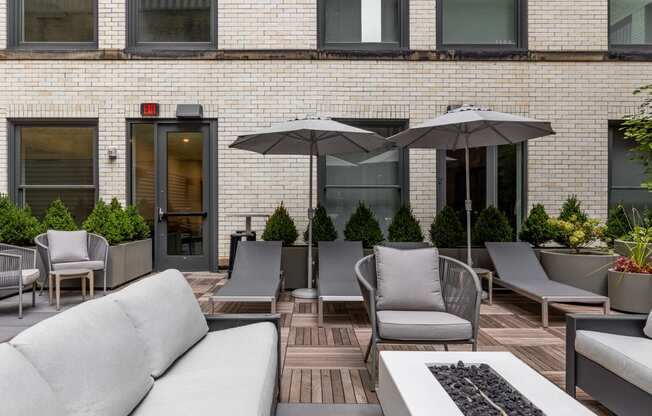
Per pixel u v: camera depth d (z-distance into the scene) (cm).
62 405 119
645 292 438
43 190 682
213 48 686
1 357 108
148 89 672
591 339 235
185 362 205
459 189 688
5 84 664
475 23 694
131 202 679
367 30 698
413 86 677
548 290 432
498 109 676
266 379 186
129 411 151
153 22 692
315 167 677
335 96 677
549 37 675
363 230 573
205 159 685
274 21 675
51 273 475
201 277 641
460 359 212
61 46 683
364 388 273
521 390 178
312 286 571
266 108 676
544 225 571
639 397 201
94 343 143
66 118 669
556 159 677
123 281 572
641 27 693
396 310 319
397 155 693
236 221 678
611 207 684
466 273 306
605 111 674
